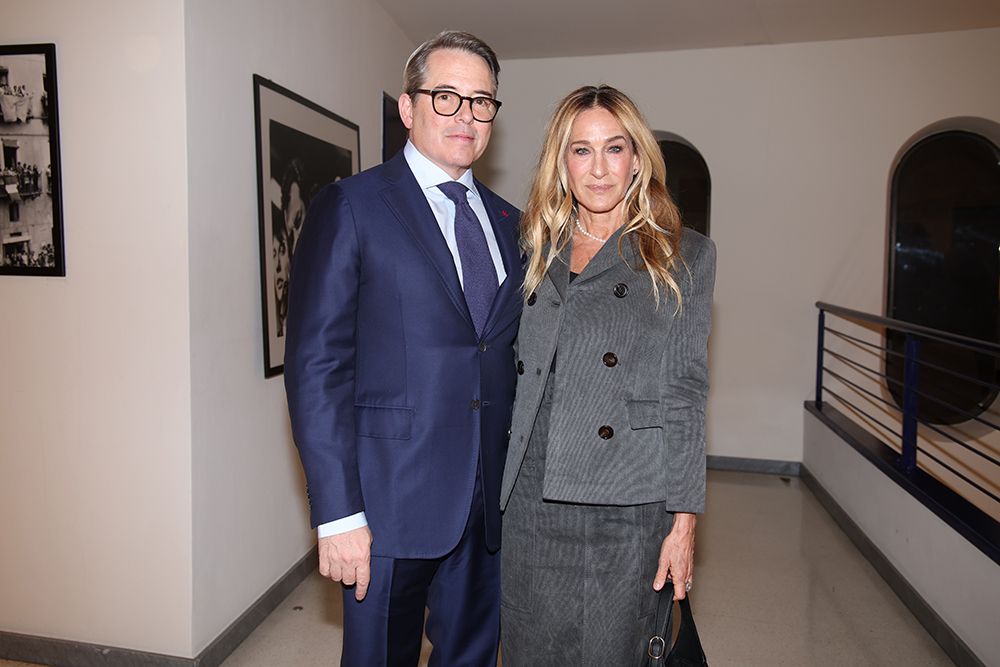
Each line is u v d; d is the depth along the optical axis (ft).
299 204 9.18
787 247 15.35
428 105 4.87
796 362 15.51
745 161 15.37
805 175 15.16
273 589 8.91
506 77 16.12
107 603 7.34
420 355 4.63
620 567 4.75
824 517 13.15
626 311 4.65
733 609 9.45
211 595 7.54
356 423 4.65
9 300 7.22
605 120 4.72
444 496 4.66
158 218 6.89
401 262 4.60
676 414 4.66
